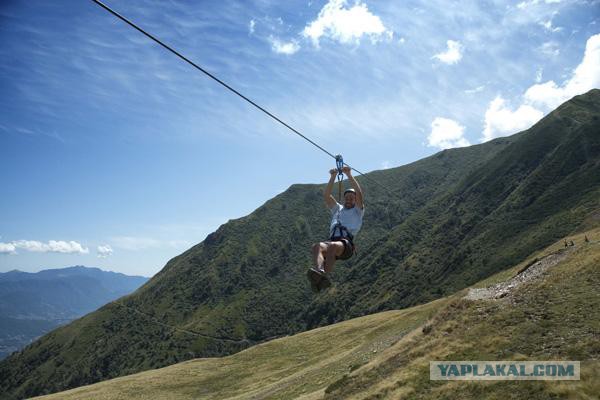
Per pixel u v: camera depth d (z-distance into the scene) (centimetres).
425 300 16212
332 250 753
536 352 1839
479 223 19875
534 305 2370
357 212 834
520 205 18425
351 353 4975
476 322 2491
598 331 1794
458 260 17525
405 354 2661
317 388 3778
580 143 19300
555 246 5719
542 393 1474
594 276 2452
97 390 7300
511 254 14550
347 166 891
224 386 6356
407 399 1883
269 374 6294
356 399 2188
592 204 13812
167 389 6788
